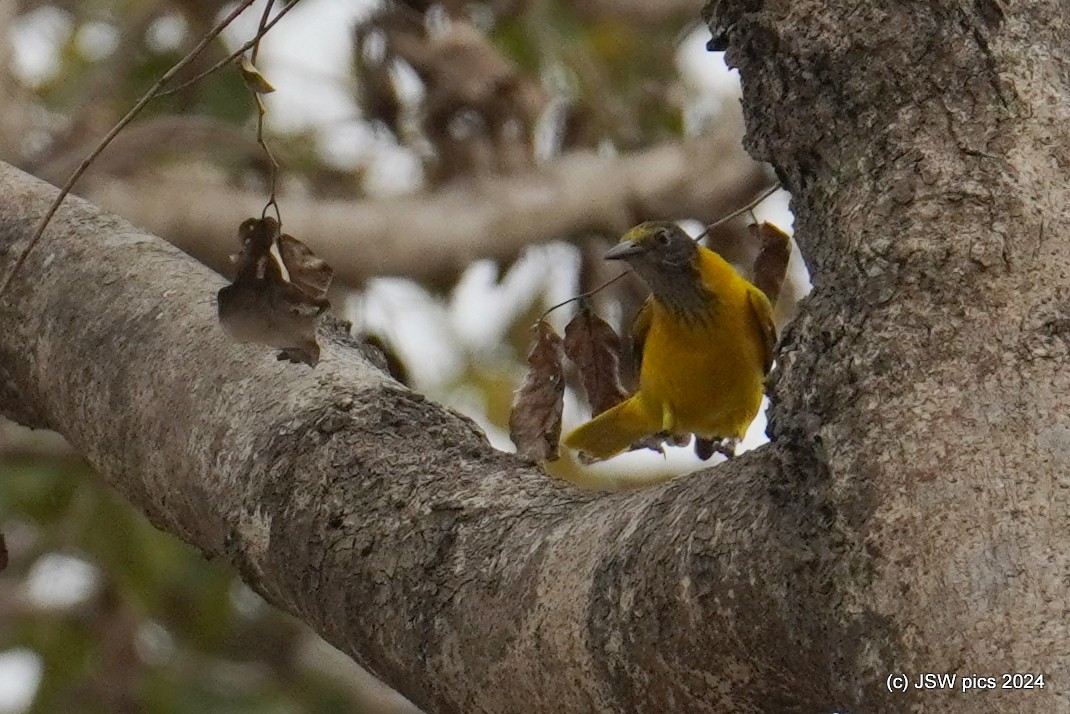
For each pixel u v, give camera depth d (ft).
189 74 40.91
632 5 46.24
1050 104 13.57
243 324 16.60
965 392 12.39
